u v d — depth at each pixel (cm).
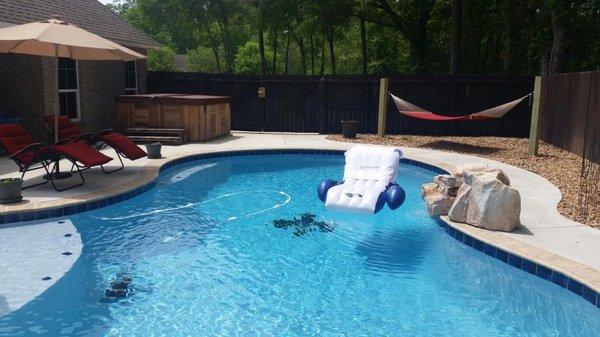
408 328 486
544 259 580
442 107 1806
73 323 479
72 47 1006
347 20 3700
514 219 688
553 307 530
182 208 877
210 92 1902
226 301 534
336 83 1831
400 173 1212
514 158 1284
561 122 1437
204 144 1508
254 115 1905
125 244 689
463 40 3584
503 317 509
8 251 647
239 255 664
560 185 970
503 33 3481
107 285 562
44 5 1469
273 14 3688
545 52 2520
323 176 1177
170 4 4769
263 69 4191
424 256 668
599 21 2267
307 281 588
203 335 465
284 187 1059
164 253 664
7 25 1204
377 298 548
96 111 1578
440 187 875
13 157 863
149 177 1010
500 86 1764
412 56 3619
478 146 1511
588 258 584
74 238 704
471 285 582
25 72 1311
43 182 930
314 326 486
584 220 736
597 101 1166
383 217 843
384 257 665
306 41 5403
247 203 923
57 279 571
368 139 1656
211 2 4631
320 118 1836
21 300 520
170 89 1917
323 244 711
